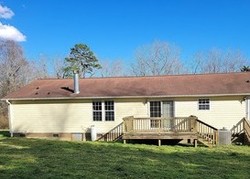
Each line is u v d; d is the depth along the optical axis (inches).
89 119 861.8
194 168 439.2
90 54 1994.3
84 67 1989.4
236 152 610.5
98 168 418.0
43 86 973.8
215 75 933.8
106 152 580.1
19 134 899.4
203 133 759.1
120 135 826.8
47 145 668.1
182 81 909.8
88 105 863.1
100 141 813.9
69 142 733.3
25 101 895.7
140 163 465.7
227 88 817.5
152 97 821.9
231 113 802.8
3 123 1375.5
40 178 355.3
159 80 936.9
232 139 786.2
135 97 826.2
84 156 523.5
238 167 456.8
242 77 890.7
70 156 520.1
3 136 916.6
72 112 871.7
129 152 588.1
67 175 372.5
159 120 781.3
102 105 855.7
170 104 827.4
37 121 890.1
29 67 2043.6
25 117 897.5
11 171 390.3
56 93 890.7
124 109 845.2
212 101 810.8
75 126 868.6
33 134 891.4
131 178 365.7
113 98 844.0
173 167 441.4
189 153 593.3
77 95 860.0
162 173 396.8
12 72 1964.8
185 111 820.0
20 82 1968.5
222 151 623.8
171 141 780.0
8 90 1883.6
